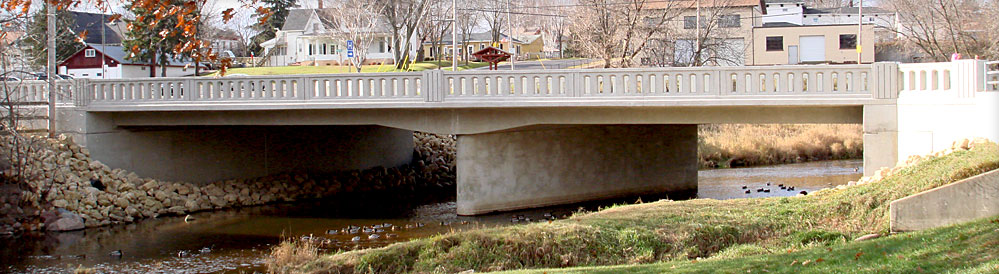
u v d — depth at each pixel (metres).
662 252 16.70
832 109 22.88
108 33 72.00
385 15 69.62
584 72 24.11
